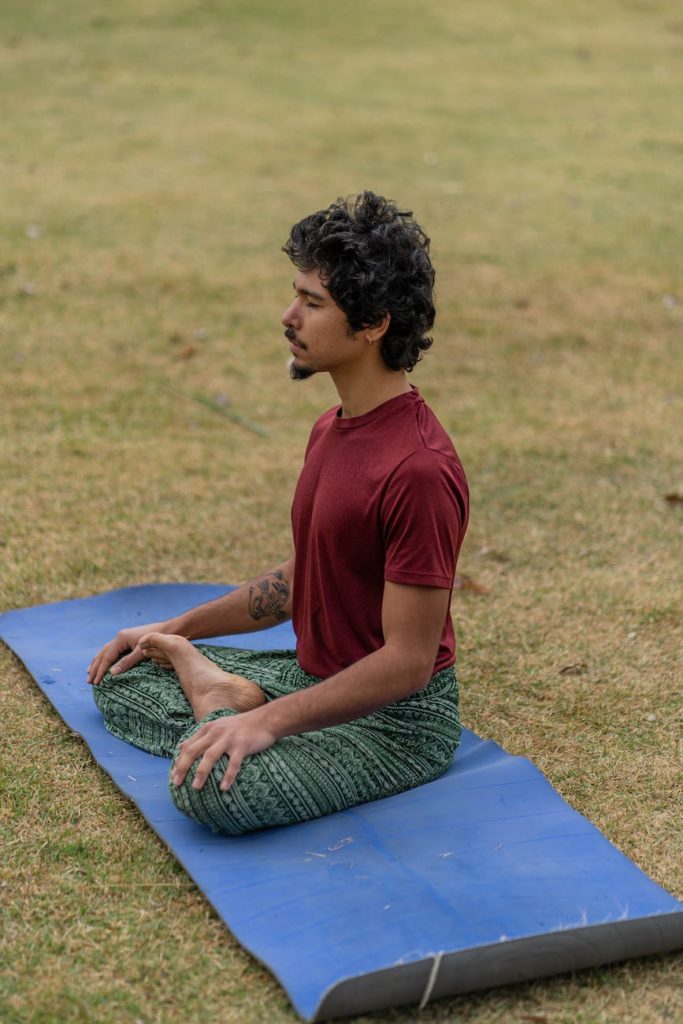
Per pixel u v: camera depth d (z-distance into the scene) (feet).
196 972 8.30
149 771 10.46
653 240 30.48
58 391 20.62
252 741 9.27
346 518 9.34
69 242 28.12
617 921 8.30
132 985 8.19
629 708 12.16
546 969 8.24
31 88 42.93
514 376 22.38
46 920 8.78
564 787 10.80
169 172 34.17
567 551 15.78
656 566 15.38
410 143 38.47
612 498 17.48
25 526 15.75
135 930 8.69
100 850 9.55
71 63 46.60
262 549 15.53
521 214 32.12
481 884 8.85
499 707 12.12
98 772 10.64
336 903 8.62
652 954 8.61
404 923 8.41
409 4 58.90
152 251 27.84
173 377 21.59
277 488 17.43
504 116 42.37
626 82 47.91
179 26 52.95
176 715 10.53
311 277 9.07
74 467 17.76
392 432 9.28
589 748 11.43
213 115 40.57
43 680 12.06
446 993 8.04
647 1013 8.18
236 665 10.89
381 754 9.87
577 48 53.06
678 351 23.85
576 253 29.27
